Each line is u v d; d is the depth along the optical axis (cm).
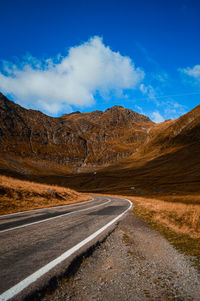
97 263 412
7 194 1590
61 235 605
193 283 345
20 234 591
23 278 308
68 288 300
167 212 1315
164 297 291
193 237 709
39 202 1750
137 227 838
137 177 13488
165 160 18362
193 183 9350
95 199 2870
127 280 342
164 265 427
